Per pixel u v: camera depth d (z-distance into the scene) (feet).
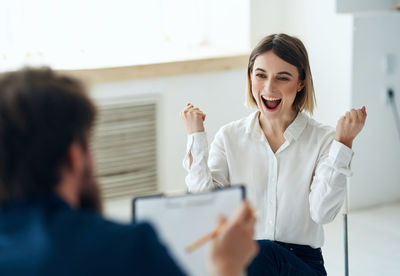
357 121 5.67
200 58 11.27
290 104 6.09
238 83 11.89
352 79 11.16
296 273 5.86
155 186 11.76
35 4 11.12
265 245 5.74
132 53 11.89
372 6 11.34
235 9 12.15
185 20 12.51
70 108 2.81
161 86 11.21
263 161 6.26
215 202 4.04
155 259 2.68
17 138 2.70
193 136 6.26
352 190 11.78
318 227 6.22
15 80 2.86
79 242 2.65
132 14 12.02
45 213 2.75
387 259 9.82
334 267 9.45
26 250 2.63
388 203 12.21
